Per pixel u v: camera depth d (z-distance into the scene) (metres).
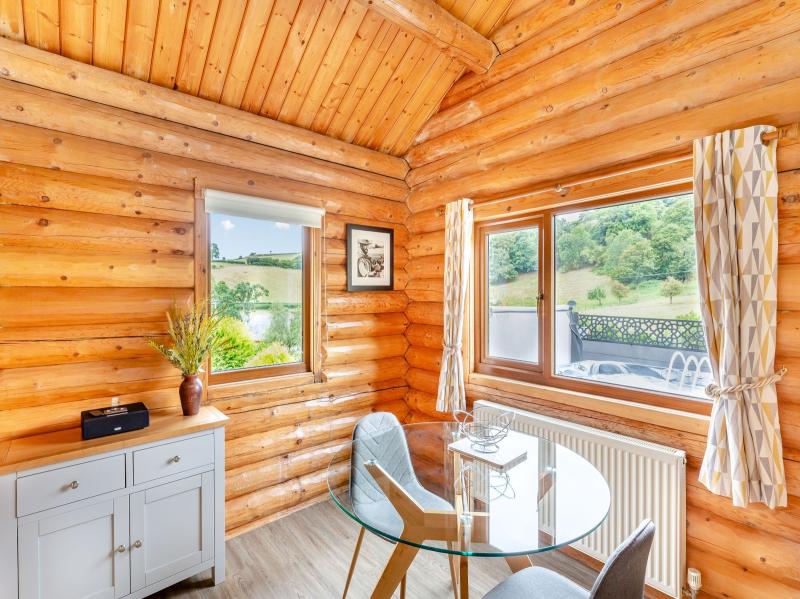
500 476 1.75
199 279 2.53
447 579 2.23
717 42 1.91
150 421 2.19
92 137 2.20
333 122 3.07
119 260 2.27
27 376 2.03
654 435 2.13
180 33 2.24
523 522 1.42
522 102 2.71
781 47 1.74
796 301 1.72
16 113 1.99
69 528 1.80
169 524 2.06
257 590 2.15
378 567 2.33
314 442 3.08
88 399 2.18
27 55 2.00
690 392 2.15
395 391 3.61
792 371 1.73
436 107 3.26
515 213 2.87
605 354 2.48
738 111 1.84
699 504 1.98
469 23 2.70
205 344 2.35
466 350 3.14
